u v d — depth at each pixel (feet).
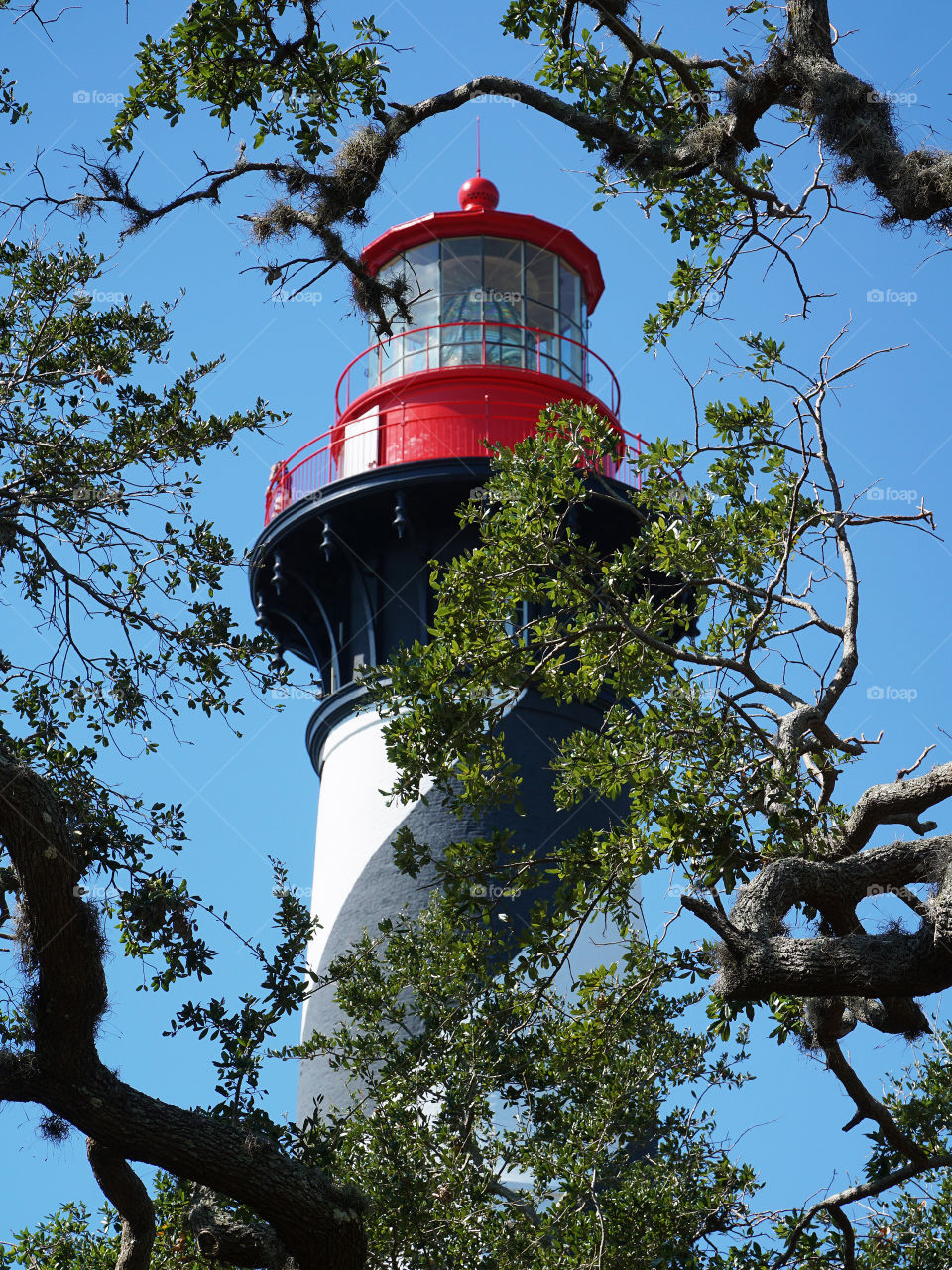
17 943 29.40
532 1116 43.47
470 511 38.91
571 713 72.54
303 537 80.28
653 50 35.81
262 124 36.11
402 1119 41.24
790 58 32.63
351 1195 31.01
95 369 36.04
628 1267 40.45
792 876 25.80
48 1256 46.37
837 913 26.20
